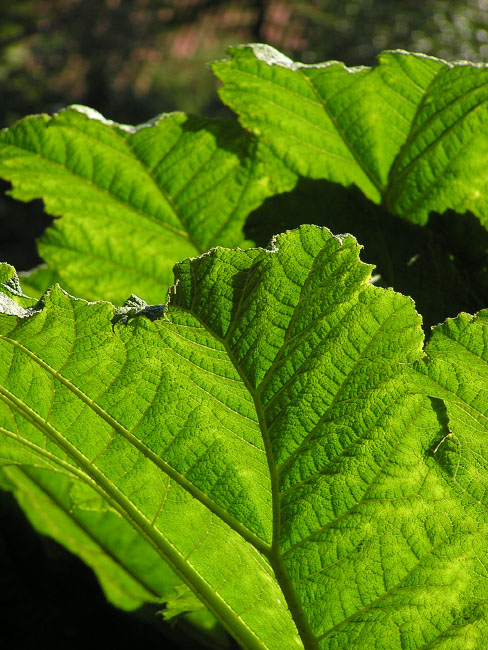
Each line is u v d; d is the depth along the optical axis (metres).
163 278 2.28
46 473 2.18
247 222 2.20
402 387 1.65
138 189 2.23
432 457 1.66
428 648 1.67
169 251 2.26
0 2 12.54
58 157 2.22
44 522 2.20
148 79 12.79
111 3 12.80
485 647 1.66
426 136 2.10
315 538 1.69
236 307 1.67
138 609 2.17
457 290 2.07
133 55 12.66
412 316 1.64
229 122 2.17
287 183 2.17
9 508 2.22
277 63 2.07
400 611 1.67
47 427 1.76
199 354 1.69
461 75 2.02
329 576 1.69
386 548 1.68
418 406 1.66
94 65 12.45
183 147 2.19
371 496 1.67
